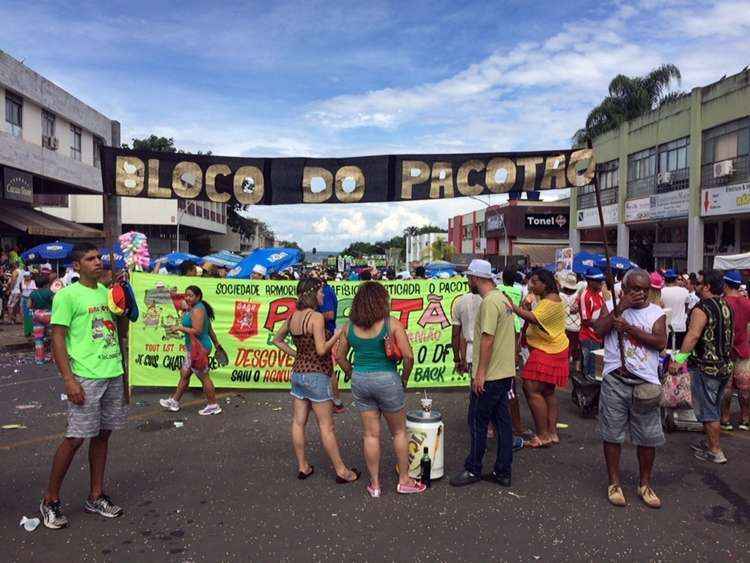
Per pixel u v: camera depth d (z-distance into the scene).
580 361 8.99
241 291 8.93
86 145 26.86
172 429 6.82
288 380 8.95
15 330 15.73
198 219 44.94
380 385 4.77
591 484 5.20
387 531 4.27
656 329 4.62
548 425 6.30
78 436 4.30
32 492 4.95
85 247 4.42
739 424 7.09
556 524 4.40
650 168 26.28
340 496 4.89
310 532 4.25
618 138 28.86
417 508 4.66
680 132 23.75
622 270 15.32
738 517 4.54
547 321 5.97
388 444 6.27
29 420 7.17
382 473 5.44
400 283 8.95
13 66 20.03
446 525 4.38
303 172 7.94
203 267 14.09
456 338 6.54
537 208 44.31
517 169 7.83
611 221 29.75
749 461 5.82
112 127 29.22
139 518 4.48
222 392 8.80
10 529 4.29
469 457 5.23
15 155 20.58
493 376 5.10
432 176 7.93
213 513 4.57
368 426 4.89
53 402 8.07
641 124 26.73
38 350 11.13
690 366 5.91
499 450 5.18
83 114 25.91
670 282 9.41
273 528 4.31
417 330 8.96
